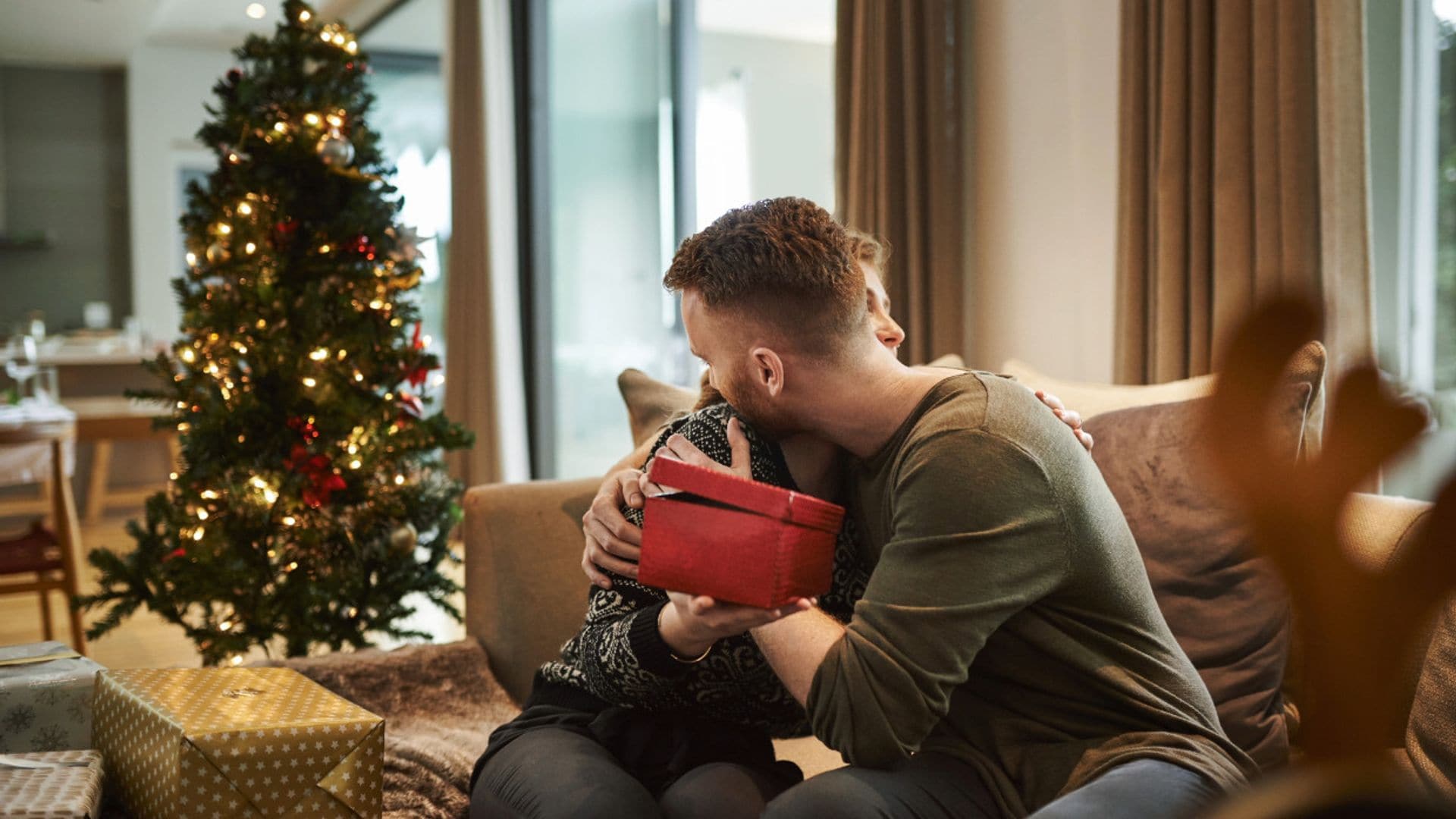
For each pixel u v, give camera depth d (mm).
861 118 2926
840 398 1156
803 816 1022
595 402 5059
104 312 7469
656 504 1083
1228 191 2129
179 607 2865
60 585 3477
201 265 2643
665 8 4691
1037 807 1070
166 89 8336
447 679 1909
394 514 2602
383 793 1489
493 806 1262
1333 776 274
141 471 6348
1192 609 1534
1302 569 247
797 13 6340
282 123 2590
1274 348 234
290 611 2506
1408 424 232
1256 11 2068
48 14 7180
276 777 1326
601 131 4965
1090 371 2609
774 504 1036
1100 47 2541
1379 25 2270
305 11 2672
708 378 1443
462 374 5207
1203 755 1034
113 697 1502
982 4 2871
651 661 1210
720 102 6816
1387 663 247
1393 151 2281
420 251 2764
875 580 1081
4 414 3541
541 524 2018
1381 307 2311
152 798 1354
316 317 2525
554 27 5129
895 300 2881
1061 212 2668
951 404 1110
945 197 2828
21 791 1312
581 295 5094
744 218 1157
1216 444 242
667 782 1302
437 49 6074
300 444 2498
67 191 8703
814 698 1088
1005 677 1141
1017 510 1045
